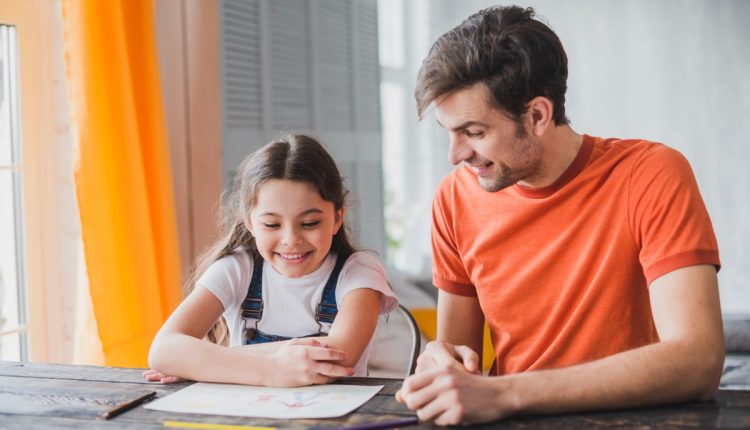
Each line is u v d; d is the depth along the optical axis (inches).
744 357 119.4
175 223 96.0
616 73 212.7
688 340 45.5
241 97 113.9
